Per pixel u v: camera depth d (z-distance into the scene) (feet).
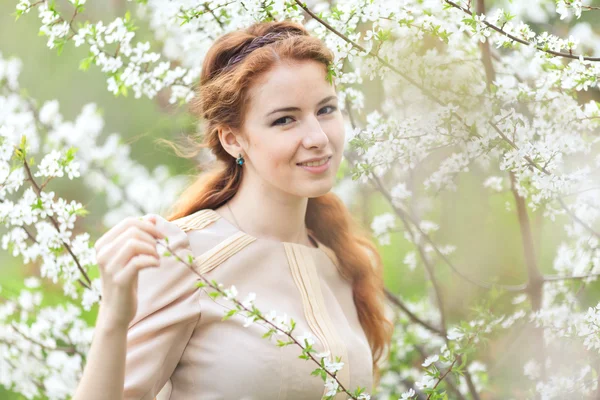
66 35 7.57
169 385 6.00
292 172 5.88
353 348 6.25
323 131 5.89
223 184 6.67
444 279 11.87
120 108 18.42
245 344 5.74
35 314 10.34
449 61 6.87
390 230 10.07
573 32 9.28
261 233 6.37
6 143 7.20
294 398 5.76
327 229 7.09
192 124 7.31
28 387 10.09
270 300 6.04
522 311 7.79
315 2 8.91
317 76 5.89
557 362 7.86
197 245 6.05
